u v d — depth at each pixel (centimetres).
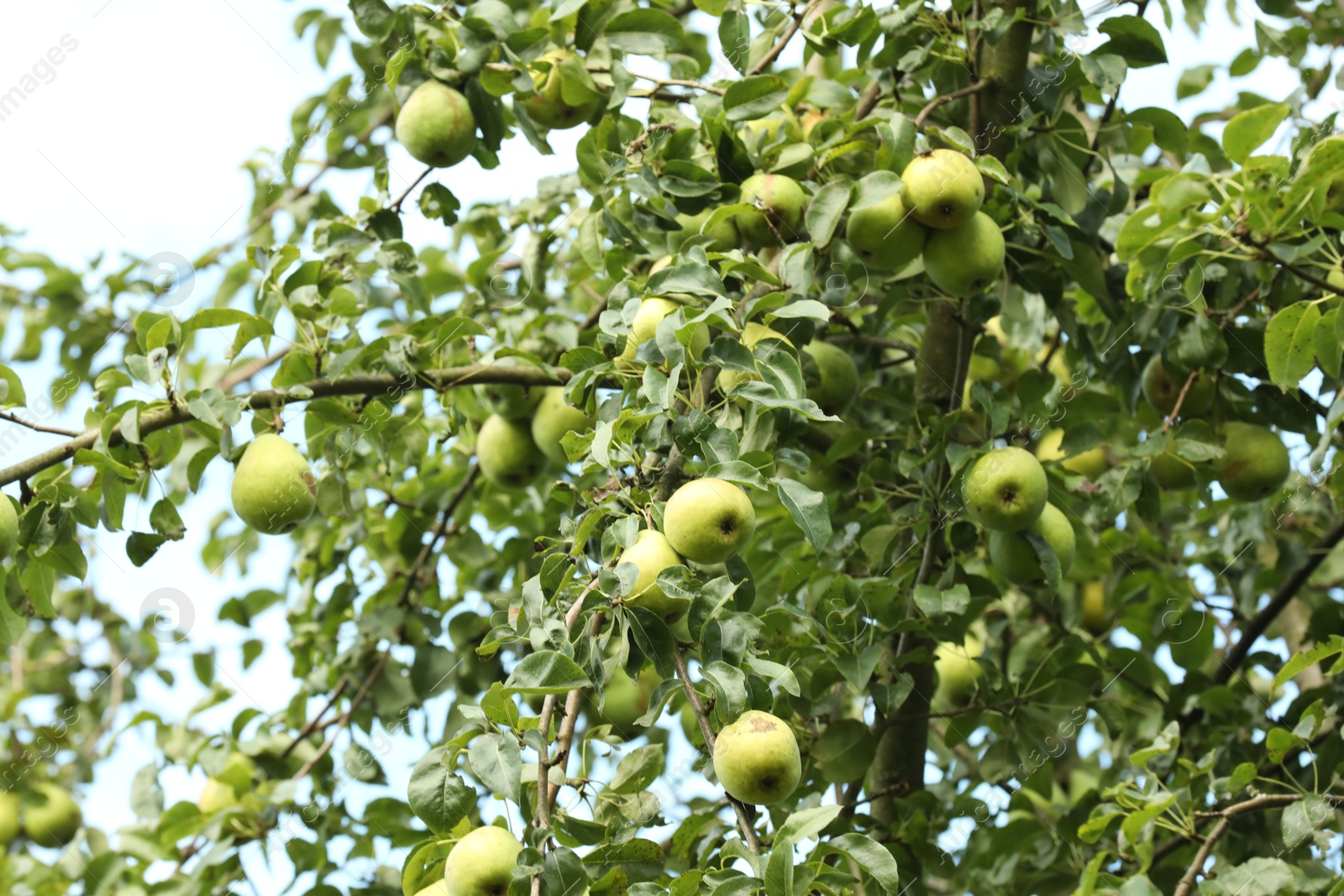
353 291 353
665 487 261
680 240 325
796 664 314
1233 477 347
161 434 306
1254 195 304
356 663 404
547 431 371
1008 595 436
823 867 208
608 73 331
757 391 245
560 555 241
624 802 250
